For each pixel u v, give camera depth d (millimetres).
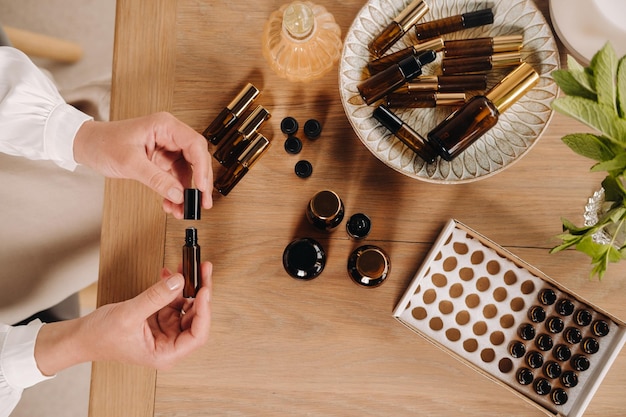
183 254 613
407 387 646
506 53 602
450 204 655
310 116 663
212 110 670
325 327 652
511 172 651
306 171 640
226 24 670
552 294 622
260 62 669
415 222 657
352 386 648
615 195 479
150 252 662
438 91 623
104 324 610
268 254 660
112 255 660
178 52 670
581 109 396
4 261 1051
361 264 601
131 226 661
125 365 648
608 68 394
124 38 667
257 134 639
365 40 625
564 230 617
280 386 650
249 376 651
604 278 639
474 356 640
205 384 651
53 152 693
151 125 624
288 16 568
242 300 655
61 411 1156
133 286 661
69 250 1068
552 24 637
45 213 1065
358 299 652
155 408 650
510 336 639
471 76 618
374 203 659
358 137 634
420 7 596
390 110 602
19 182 1061
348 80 624
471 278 649
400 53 615
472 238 646
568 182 646
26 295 1059
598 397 629
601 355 612
